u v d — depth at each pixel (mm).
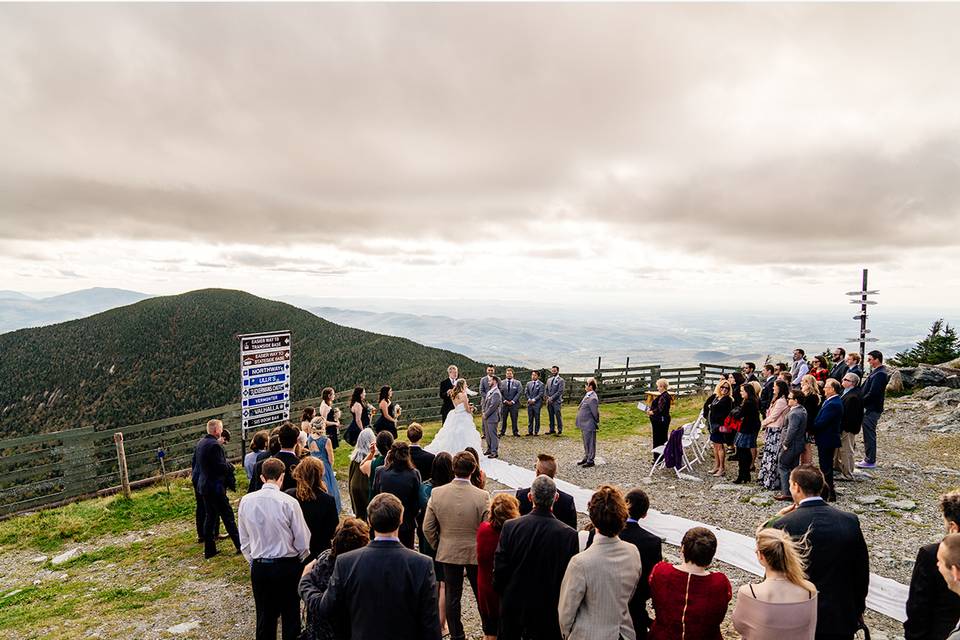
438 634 3770
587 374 24297
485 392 15156
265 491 5336
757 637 3510
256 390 14211
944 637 3779
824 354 16344
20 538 10117
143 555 8977
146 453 13195
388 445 7367
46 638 6242
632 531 4500
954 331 28172
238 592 7355
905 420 16422
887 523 8945
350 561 3768
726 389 12219
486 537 4895
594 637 3740
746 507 9992
